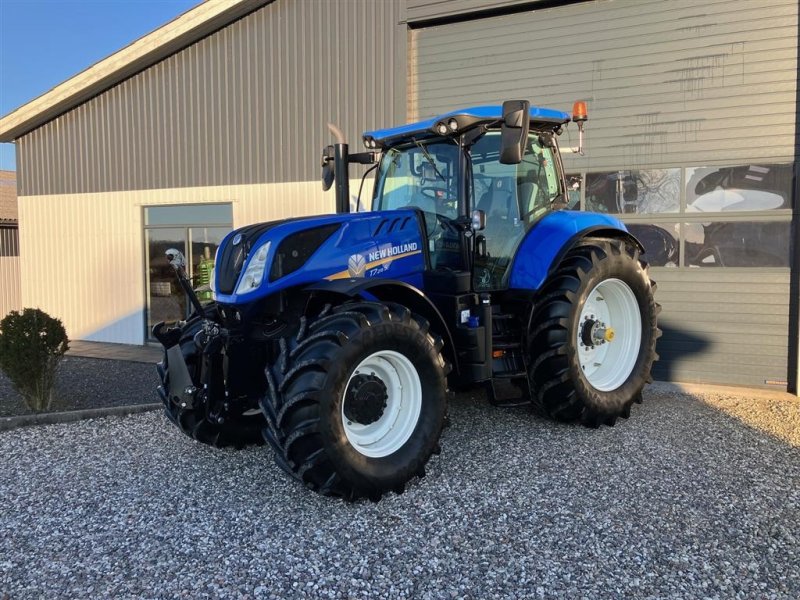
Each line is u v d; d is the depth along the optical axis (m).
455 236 4.23
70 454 4.42
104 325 10.92
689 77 6.70
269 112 9.36
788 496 3.46
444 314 4.13
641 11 6.88
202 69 9.78
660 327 6.90
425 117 8.24
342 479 3.27
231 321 3.82
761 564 2.74
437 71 8.12
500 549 2.90
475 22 7.81
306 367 3.23
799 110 6.27
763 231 6.46
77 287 11.09
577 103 4.88
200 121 9.88
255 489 3.67
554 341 4.41
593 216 5.00
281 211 9.41
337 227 3.93
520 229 4.73
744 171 6.51
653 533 3.03
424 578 2.67
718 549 2.87
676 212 6.80
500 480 3.70
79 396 6.74
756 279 6.50
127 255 10.64
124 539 3.07
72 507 3.47
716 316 6.68
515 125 3.78
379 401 3.53
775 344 6.45
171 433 4.88
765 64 6.38
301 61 9.04
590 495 3.47
